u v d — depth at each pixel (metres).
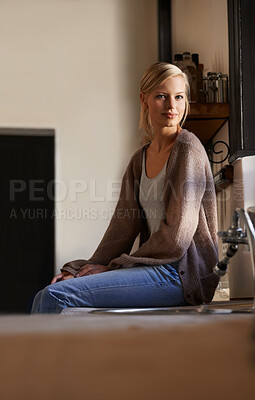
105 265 1.81
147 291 1.55
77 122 3.72
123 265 1.62
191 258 1.58
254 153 2.34
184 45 3.37
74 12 3.80
